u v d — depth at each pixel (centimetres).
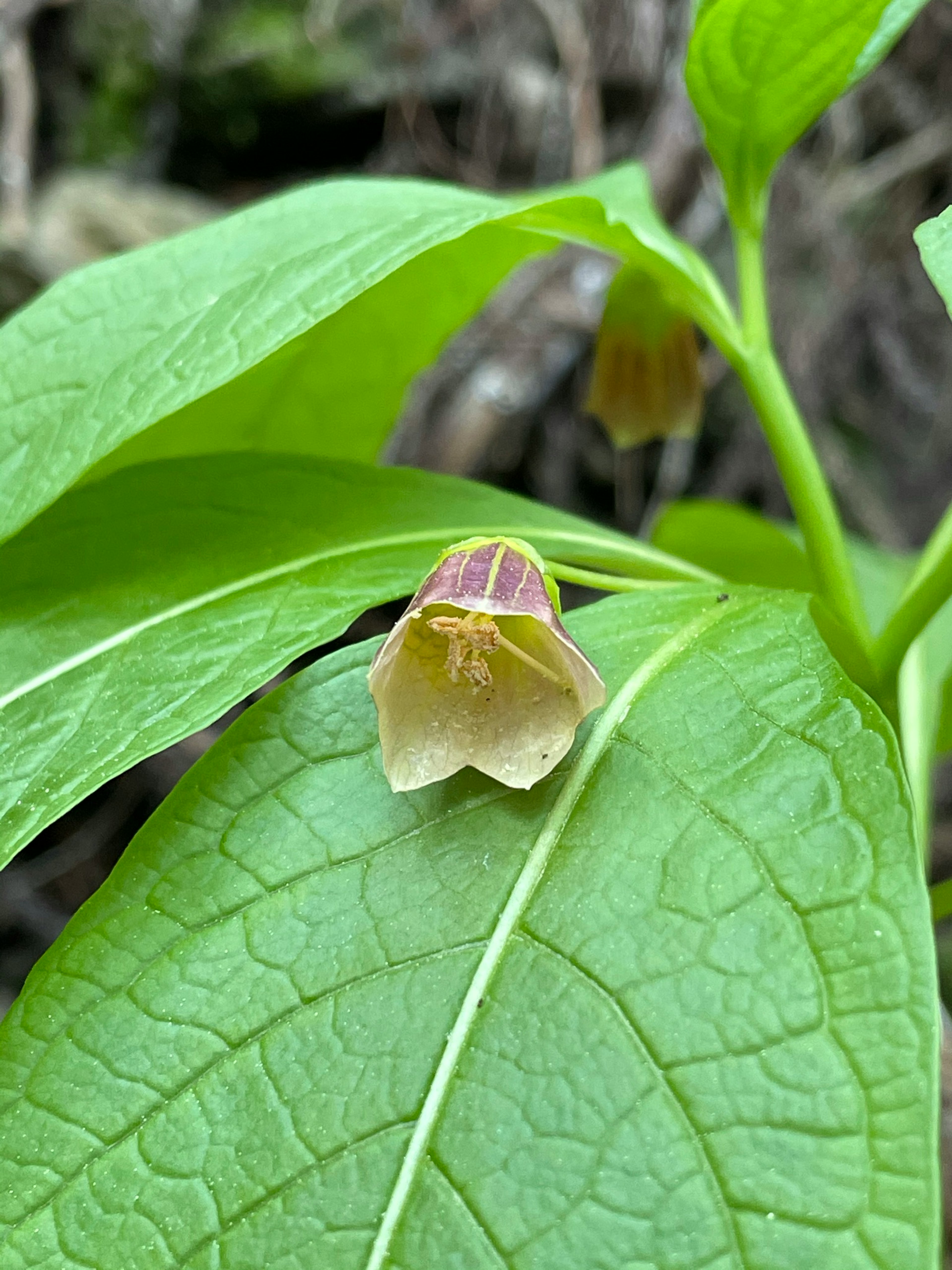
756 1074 6
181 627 9
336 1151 6
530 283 26
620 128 28
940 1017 6
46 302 10
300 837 7
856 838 7
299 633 8
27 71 28
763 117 10
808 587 17
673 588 9
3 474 9
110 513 10
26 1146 7
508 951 7
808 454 11
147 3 30
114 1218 6
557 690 7
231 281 10
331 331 12
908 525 30
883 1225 5
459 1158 6
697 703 8
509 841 7
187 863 7
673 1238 6
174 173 31
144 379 9
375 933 7
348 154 31
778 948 6
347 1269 6
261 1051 7
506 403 26
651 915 7
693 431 14
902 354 29
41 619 9
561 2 27
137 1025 7
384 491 10
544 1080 6
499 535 10
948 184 28
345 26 30
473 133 30
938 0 27
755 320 11
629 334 13
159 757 24
